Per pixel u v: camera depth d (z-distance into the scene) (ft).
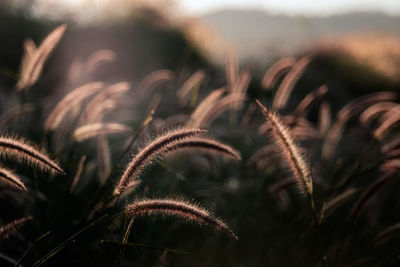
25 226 2.55
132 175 2.04
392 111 2.99
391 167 2.53
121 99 4.25
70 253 2.43
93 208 2.34
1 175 2.02
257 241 2.98
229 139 3.90
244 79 3.87
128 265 2.57
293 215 3.17
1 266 2.35
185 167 3.24
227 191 3.25
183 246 2.88
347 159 3.86
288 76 3.47
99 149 2.54
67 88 4.14
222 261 2.86
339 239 2.78
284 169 3.27
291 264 2.75
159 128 2.80
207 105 2.94
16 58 7.49
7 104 3.34
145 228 2.79
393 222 3.12
